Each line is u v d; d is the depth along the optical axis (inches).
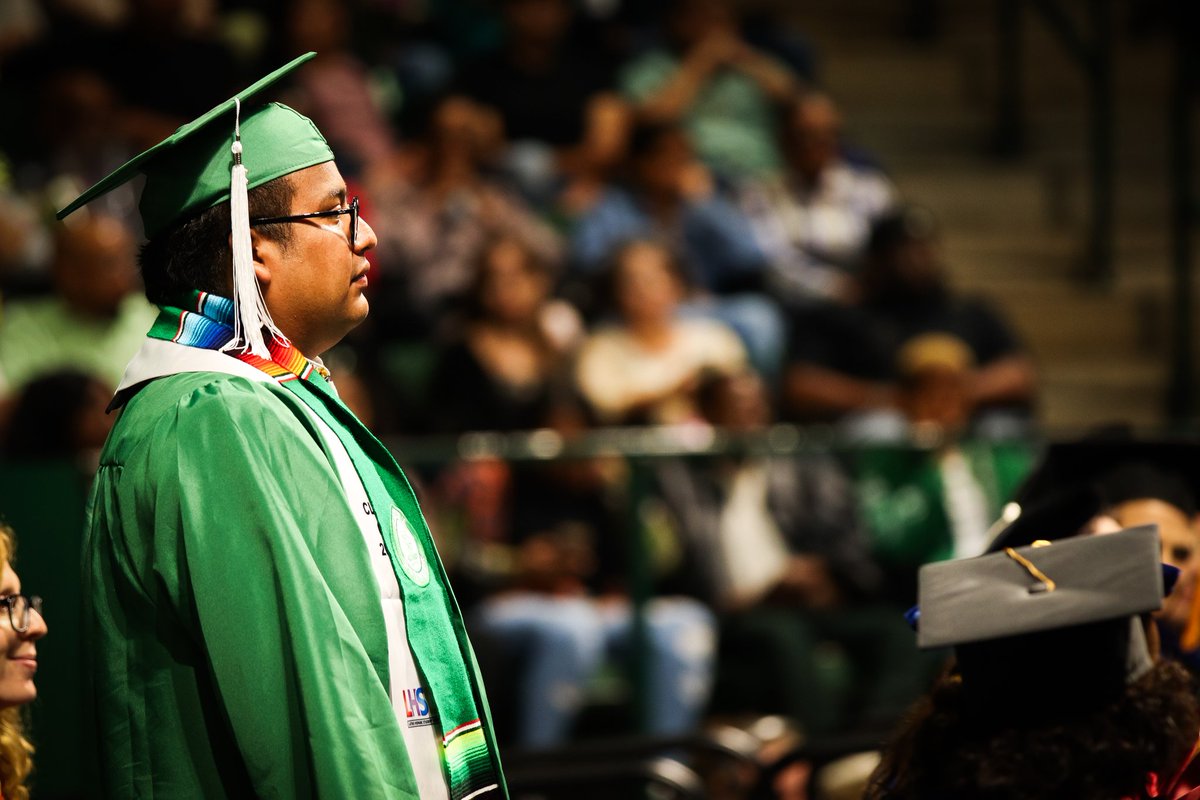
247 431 179.3
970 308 567.2
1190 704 160.6
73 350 454.3
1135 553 165.8
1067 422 659.4
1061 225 739.4
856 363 545.3
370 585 178.9
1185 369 668.1
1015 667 161.6
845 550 438.0
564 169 612.7
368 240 199.3
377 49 661.9
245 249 187.0
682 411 492.4
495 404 472.4
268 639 173.2
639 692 407.5
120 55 560.4
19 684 187.2
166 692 180.5
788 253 623.5
